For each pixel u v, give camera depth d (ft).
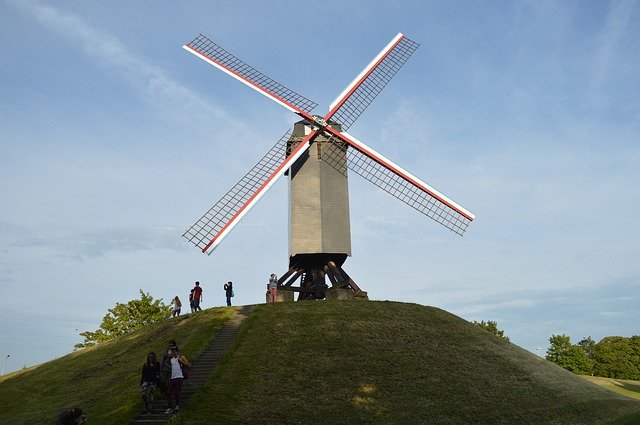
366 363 87.66
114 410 69.36
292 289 124.67
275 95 129.39
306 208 124.77
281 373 81.56
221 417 65.87
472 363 93.66
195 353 87.61
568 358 266.77
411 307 115.24
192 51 134.62
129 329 196.75
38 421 74.95
